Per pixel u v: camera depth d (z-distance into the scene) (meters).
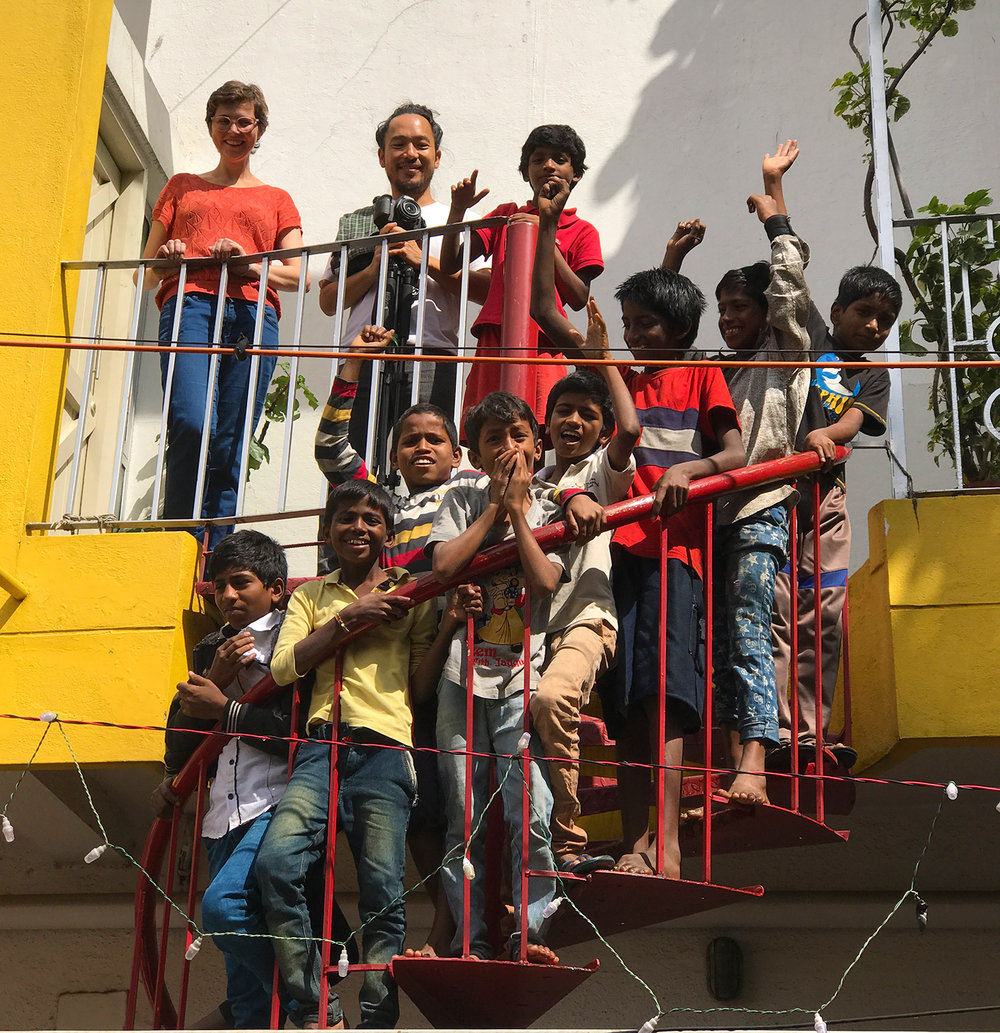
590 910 4.18
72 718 4.77
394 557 4.64
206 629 4.99
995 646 4.63
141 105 7.17
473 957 3.90
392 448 5.00
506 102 7.54
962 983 5.32
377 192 7.47
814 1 7.43
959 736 4.57
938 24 6.59
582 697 4.12
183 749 4.44
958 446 4.97
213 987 5.46
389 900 4.03
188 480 5.75
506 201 7.37
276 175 7.53
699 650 4.47
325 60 7.69
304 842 4.07
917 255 5.84
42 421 5.25
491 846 4.15
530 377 5.21
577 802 4.10
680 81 7.45
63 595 4.93
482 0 7.68
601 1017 5.38
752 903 5.41
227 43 7.72
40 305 5.39
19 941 5.67
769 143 7.28
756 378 4.90
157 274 6.20
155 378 7.20
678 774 4.28
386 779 4.14
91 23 5.82
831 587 4.86
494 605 4.25
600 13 7.62
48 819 5.37
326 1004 3.88
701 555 4.57
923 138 7.17
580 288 5.43
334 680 4.23
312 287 7.28
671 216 7.25
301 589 4.47
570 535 4.20
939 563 4.76
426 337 5.75
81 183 5.67
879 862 5.40
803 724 4.77
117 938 5.64
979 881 5.39
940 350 5.60
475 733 4.19
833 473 5.01
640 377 4.76
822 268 7.05
